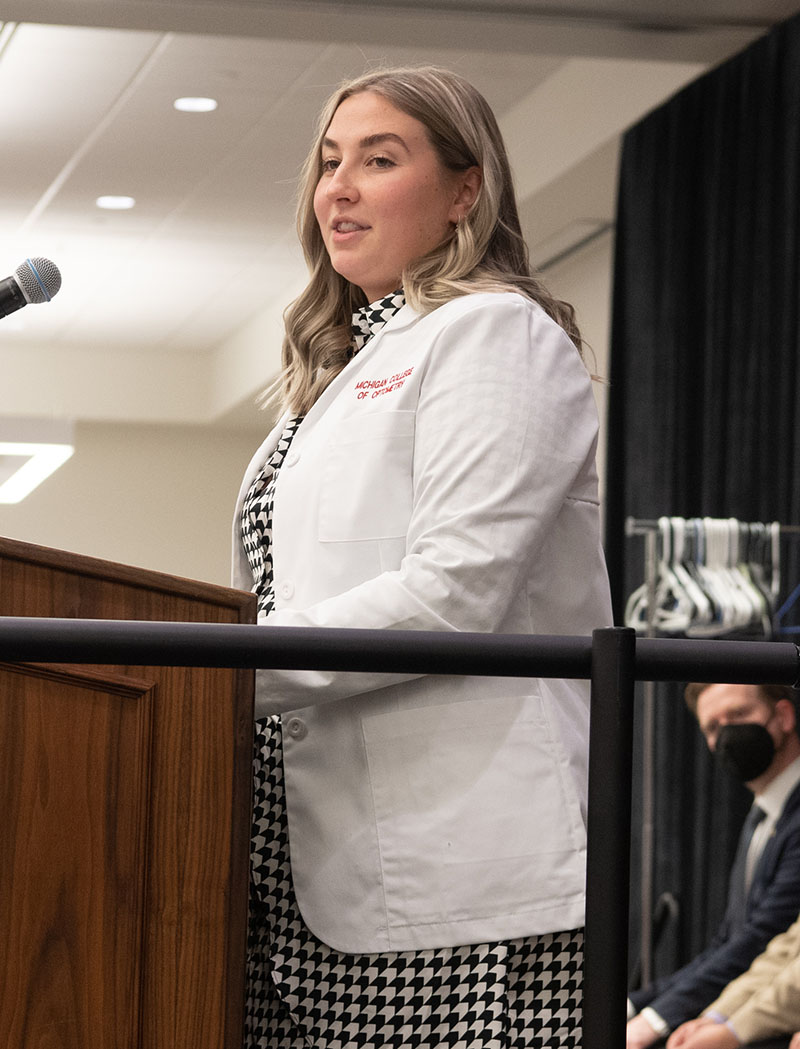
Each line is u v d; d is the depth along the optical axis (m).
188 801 1.62
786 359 6.57
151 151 10.13
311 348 2.30
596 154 8.40
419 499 1.91
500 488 1.86
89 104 9.33
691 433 7.48
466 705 1.88
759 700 5.32
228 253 12.38
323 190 2.21
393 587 1.82
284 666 1.31
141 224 11.68
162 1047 1.58
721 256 7.14
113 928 1.55
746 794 6.80
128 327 14.84
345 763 1.90
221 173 10.52
